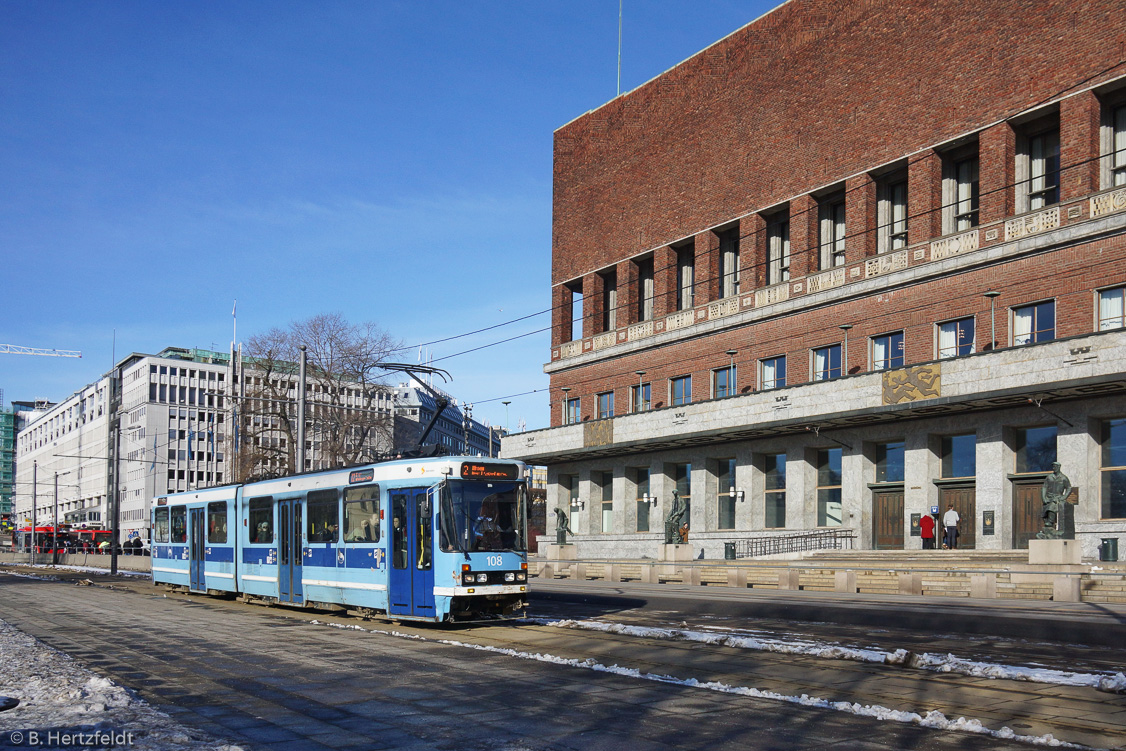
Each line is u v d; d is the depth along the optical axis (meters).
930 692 11.45
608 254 51.94
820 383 36.88
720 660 14.16
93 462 131.62
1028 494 31.58
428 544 19.44
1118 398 29.00
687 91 47.53
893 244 38.03
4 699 10.46
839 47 39.69
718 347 44.34
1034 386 29.23
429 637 17.41
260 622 20.83
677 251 48.47
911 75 36.53
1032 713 10.23
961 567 25.94
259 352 61.62
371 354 62.06
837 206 40.59
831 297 38.53
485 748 8.66
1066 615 18.84
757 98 43.47
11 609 25.92
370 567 20.88
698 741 8.91
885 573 28.02
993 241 32.91
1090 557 29.25
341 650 15.51
